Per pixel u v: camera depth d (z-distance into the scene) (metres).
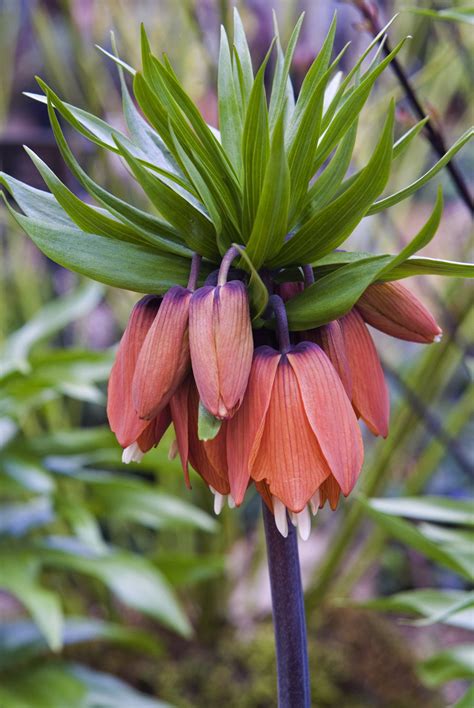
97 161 1.56
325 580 1.47
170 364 0.75
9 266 1.92
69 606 1.65
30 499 1.63
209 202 0.76
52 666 1.26
